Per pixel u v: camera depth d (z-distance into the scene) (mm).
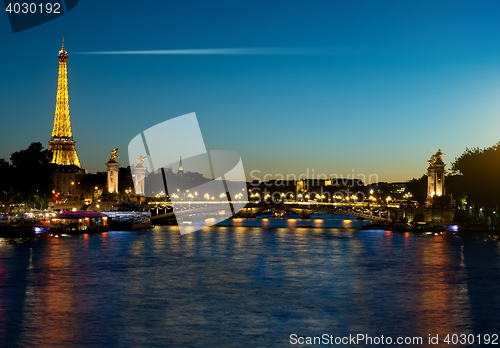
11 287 95562
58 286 96625
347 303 85375
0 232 188500
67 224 197250
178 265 121250
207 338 68250
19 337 67875
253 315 78500
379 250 150500
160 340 67312
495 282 102000
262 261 128250
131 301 86000
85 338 67750
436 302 85938
